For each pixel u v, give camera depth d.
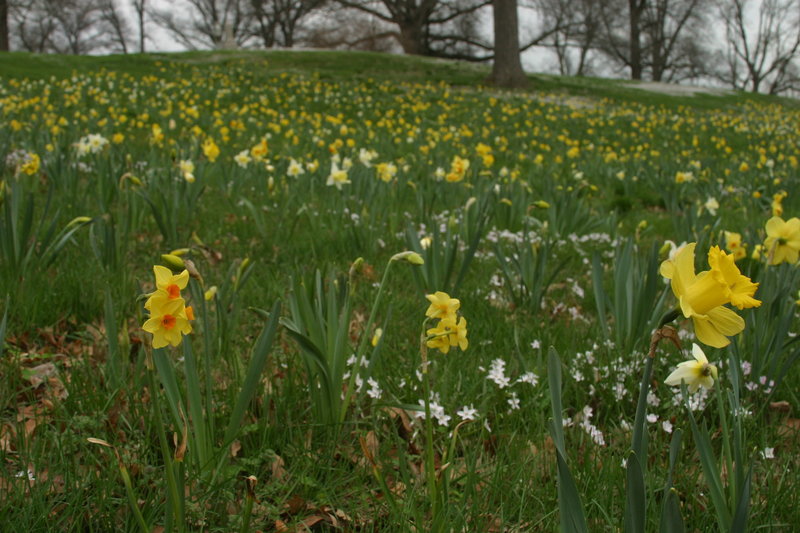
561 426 1.47
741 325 1.22
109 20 60.06
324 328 2.36
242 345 2.90
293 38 57.19
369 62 31.81
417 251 3.42
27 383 2.59
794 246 2.54
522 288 3.73
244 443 2.14
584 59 60.28
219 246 4.70
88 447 2.09
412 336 3.12
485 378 2.48
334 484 2.01
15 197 3.41
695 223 5.26
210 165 6.38
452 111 19.09
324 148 10.52
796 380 2.77
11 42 60.31
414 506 1.69
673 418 2.46
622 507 1.85
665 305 3.00
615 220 5.88
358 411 2.29
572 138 16.25
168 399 1.87
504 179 7.27
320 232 4.91
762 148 15.33
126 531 1.68
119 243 4.03
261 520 1.86
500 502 1.90
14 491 1.74
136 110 14.14
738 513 1.37
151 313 1.38
